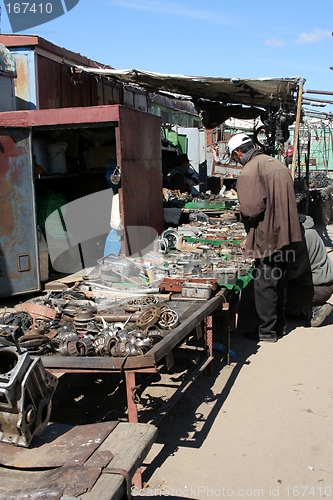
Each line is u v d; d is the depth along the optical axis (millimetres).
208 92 8281
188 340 4949
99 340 2857
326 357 4699
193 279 4168
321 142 23453
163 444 3248
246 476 2926
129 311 3607
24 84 7273
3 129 5039
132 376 2678
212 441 3289
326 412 3672
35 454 1899
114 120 5207
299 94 7414
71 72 8172
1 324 3303
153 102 12633
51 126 5363
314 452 3178
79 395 3861
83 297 4047
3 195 5105
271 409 3711
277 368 4453
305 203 11734
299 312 5754
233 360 4617
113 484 1703
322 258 5406
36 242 5379
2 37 7191
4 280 5180
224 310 4293
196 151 14031
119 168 5336
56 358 2725
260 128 9312
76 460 1834
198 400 3832
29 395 1920
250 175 4664
